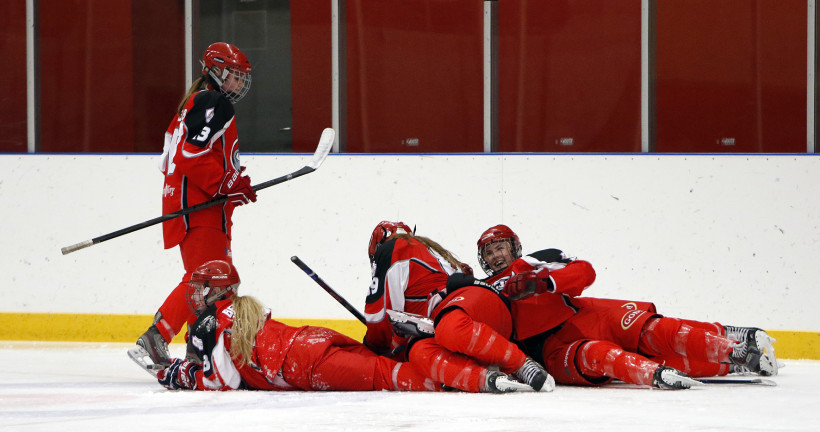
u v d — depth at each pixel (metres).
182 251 15.23
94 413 11.09
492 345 12.52
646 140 23.69
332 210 22.59
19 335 23.23
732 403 11.44
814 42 22.88
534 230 21.91
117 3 25.38
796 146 23.11
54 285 23.20
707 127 23.52
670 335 13.62
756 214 20.95
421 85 24.58
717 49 23.41
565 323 13.85
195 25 25.36
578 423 9.84
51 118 25.50
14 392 13.55
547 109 24.08
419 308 13.45
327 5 24.83
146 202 23.06
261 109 25.22
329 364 12.87
